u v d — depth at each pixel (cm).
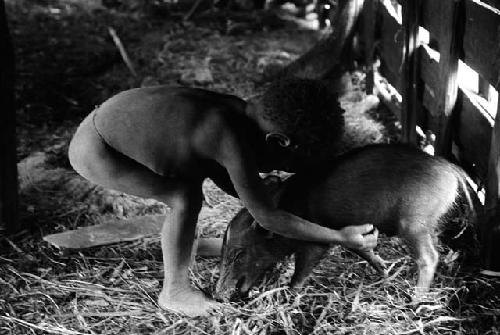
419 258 341
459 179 347
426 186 335
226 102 320
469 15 378
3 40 392
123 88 648
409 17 461
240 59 714
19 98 614
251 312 347
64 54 729
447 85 403
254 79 660
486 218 365
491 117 378
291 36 784
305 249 343
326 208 340
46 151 516
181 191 328
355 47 616
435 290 354
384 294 359
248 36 787
